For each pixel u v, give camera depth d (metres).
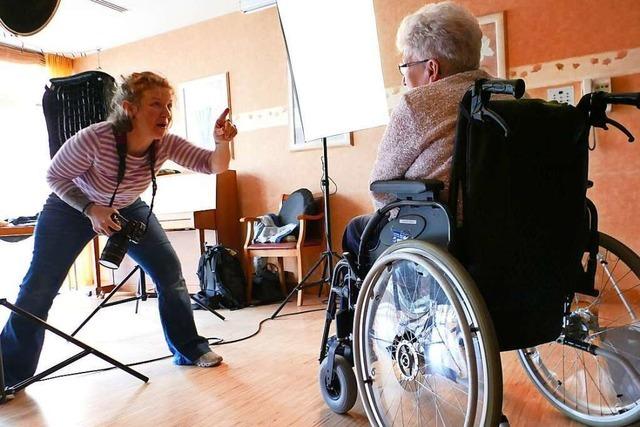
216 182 3.80
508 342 1.08
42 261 1.79
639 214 2.66
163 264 2.00
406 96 1.16
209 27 4.13
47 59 4.62
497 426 0.94
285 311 3.09
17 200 4.45
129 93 1.70
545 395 1.45
